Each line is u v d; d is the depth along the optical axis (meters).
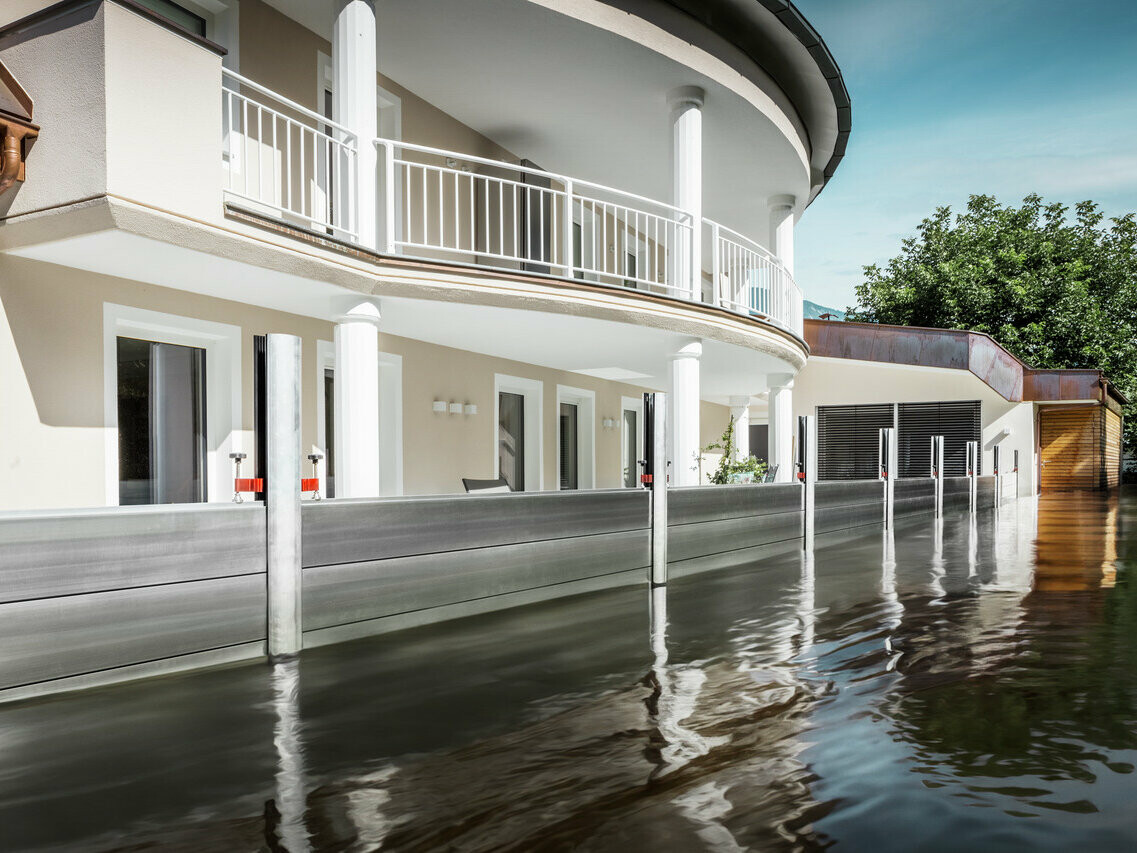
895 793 2.67
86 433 6.75
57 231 5.46
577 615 5.84
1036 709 3.57
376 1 8.41
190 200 5.70
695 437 10.49
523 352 12.05
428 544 5.43
